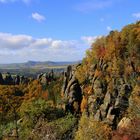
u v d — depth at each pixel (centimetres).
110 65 14762
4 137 4206
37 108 8688
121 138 6150
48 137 3550
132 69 14062
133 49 14825
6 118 10550
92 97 13575
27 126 6050
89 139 5962
